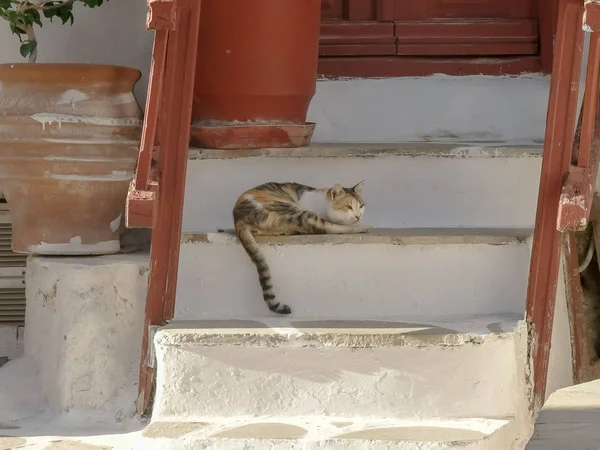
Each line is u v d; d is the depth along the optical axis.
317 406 2.88
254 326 3.09
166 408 2.90
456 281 3.33
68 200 3.61
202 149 3.70
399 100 4.36
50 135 3.51
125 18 4.29
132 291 3.43
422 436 2.61
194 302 3.37
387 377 2.87
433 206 3.69
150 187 2.97
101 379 3.35
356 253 3.32
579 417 1.82
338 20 4.55
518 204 3.65
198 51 3.70
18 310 4.14
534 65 4.50
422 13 4.55
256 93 3.72
